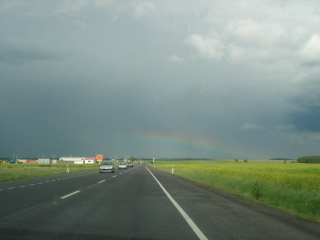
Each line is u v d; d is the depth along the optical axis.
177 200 9.14
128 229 5.21
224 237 4.72
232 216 6.54
